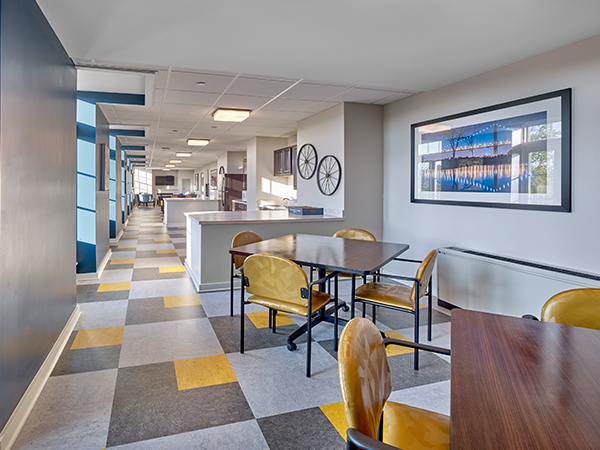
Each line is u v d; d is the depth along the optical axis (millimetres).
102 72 3330
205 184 15664
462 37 2418
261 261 2141
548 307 1432
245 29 2293
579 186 2488
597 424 715
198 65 2982
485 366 950
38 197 1885
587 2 1965
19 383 1624
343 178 4344
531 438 672
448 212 3578
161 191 21828
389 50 2650
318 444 1532
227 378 2061
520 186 2859
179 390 1931
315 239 3193
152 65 2982
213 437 1568
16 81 1575
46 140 2033
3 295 1436
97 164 4355
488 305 2881
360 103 4348
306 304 2115
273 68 3064
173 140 7699
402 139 4180
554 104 2611
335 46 2576
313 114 4969
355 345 920
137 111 4832
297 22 2201
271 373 2121
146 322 2904
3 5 1431
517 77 2887
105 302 3400
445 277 3307
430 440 1042
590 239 2436
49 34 2137
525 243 2857
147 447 1502
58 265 2318
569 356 1008
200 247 3766
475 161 3244
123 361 2246
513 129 2906
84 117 4195
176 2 1955
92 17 2098
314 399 1861
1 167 1405
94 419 1675
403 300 2318
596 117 2391
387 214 4465
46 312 2041
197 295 3654
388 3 1978
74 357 2287
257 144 7277
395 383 2029
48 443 1516
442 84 3523
